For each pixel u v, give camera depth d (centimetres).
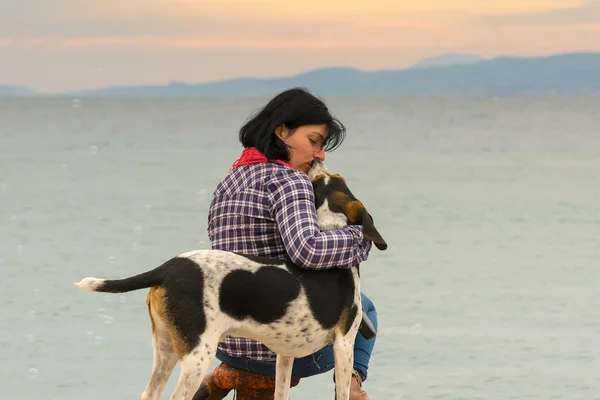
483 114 13200
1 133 6494
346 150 4575
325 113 455
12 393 687
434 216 1977
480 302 1052
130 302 1028
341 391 428
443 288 1136
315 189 448
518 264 1331
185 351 384
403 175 3075
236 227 439
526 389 706
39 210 2036
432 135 6444
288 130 451
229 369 466
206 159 3834
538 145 5050
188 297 386
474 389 706
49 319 939
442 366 773
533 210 2086
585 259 1386
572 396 688
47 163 3547
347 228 427
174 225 1766
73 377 731
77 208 2075
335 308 417
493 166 3500
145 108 18900
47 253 1405
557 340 866
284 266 410
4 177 2908
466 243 1555
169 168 3319
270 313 400
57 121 9831
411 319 959
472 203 2239
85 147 4697
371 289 1131
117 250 1442
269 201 433
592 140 5619
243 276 397
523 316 978
